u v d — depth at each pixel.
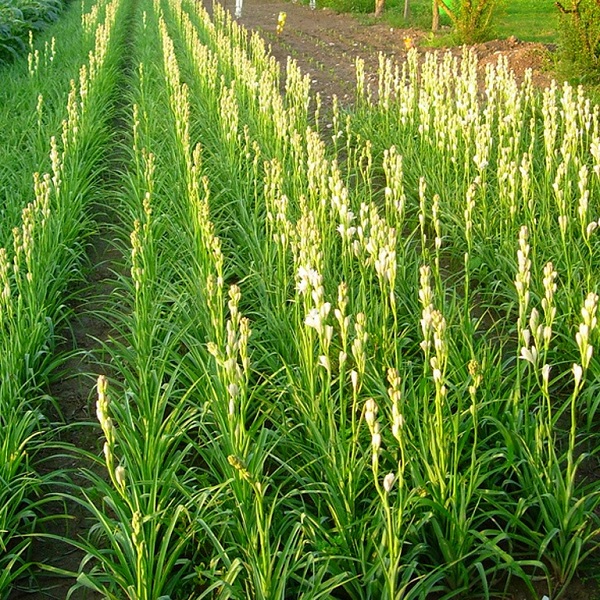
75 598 3.85
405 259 6.41
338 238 6.71
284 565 3.50
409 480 4.05
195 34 15.80
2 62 14.50
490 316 6.23
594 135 7.22
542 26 18.92
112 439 3.16
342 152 10.38
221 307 4.62
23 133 9.74
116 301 6.78
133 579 3.55
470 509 4.02
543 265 6.23
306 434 4.44
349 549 3.64
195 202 6.96
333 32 20.97
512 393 4.34
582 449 4.64
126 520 3.61
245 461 3.66
